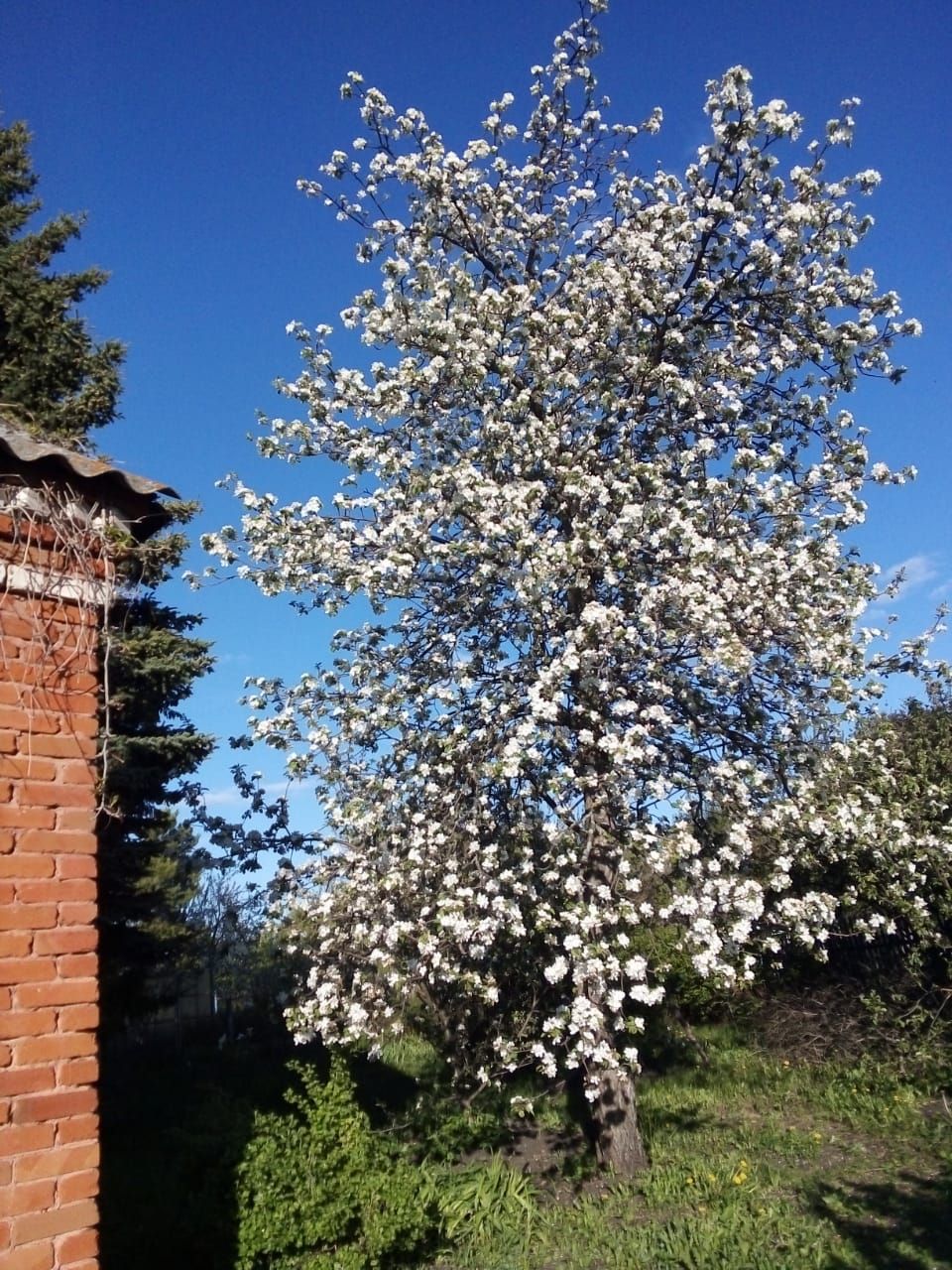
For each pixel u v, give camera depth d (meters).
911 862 8.91
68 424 11.62
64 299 12.34
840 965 11.99
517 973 8.29
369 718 8.00
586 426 8.48
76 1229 3.09
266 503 8.52
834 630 7.84
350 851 8.31
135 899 11.70
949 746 10.33
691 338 8.77
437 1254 6.91
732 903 7.19
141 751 11.62
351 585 7.59
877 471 8.27
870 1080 9.91
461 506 7.80
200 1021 17.66
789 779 7.83
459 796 7.94
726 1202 7.18
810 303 8.75
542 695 7.27
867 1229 6.50
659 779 7.38
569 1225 7.22
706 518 7.81
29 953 3.18
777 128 8.23
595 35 9.52
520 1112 8.12
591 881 7.51
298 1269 6.12
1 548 3.49
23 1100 3.05
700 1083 11.07
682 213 8.70
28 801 3.32
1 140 13.25
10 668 3.41
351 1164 6.61
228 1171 6.51
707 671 7.55
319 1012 7.88
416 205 9.55
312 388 8.91
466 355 8.17
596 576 8.05
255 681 8.56
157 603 12.25
